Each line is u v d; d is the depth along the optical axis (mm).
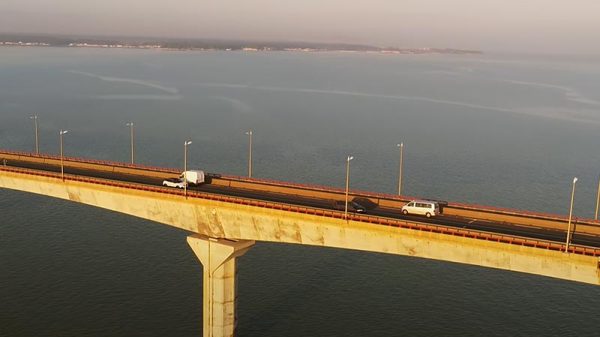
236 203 74750
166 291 88312
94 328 78438
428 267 98312
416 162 179125
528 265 62469
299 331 78938
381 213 76125
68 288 88125
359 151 191375
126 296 86500
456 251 65188
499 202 142250
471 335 79000
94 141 195875
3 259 97000
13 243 103562
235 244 75750
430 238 65750
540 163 182250
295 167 169250
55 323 79312
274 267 97125
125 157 175125
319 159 179625
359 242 69750
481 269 98188
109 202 85500
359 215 69250
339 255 102125
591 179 165750
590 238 68000
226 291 77438
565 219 73438
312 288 90438
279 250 103375
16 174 92562
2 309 82062
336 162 176625
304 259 100312
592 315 85062
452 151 195125
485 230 69688
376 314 83562
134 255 100000
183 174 89438
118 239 106562
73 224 113062
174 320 81000
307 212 71062
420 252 67062
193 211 78250
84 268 94750
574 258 60281
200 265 96938
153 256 99812
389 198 81625
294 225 72500
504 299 88875
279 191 86375
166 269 95188
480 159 185000
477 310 85562
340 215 69812
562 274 61375
